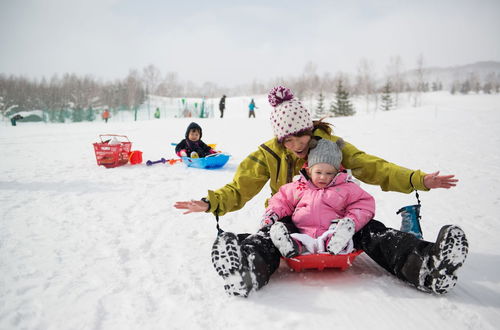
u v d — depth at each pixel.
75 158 9.15
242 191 2.82
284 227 2.40
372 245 2.49
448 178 2.32
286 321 2.02
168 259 2.97
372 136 12.08
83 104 65.12
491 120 14.58
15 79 82.75
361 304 2.18
